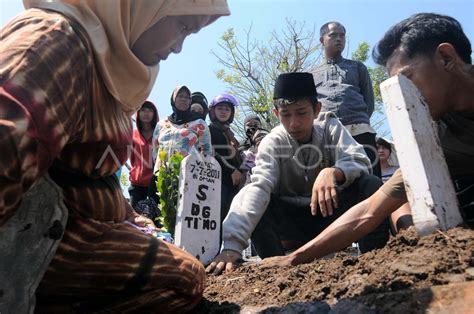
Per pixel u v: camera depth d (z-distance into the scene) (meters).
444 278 1.35
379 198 1.97
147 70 1.55
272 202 2.88
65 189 1.42
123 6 1.47
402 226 2.21
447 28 1.68
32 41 1.20
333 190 2.49
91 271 1.53
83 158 1.45
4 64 1.14
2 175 1.07
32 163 1.12
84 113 1.36
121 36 1.46
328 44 4.55
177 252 1.74
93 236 1.50
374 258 1.64
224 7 1.66
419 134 1.56
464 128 1.76
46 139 1.14
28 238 1.29
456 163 1.87
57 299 1.55
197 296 1.76
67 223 1.44
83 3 1.42
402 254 1.55
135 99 1.59
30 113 1.11
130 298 1.64
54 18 1.30
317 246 2.07
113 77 1.50
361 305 1.40
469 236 1.47
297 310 1.52
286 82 2.78
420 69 1.67
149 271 1.61
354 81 4.45
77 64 1.28
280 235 2.96
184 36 1.66
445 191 1.59
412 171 1.56
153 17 1.53
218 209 2.92
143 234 1.69
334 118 2.96
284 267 2.05
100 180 1.54
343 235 2.03
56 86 1.19
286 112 2.79
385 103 1.61
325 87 4.49
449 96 1.70
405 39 1.71
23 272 1.29
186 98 4.38
